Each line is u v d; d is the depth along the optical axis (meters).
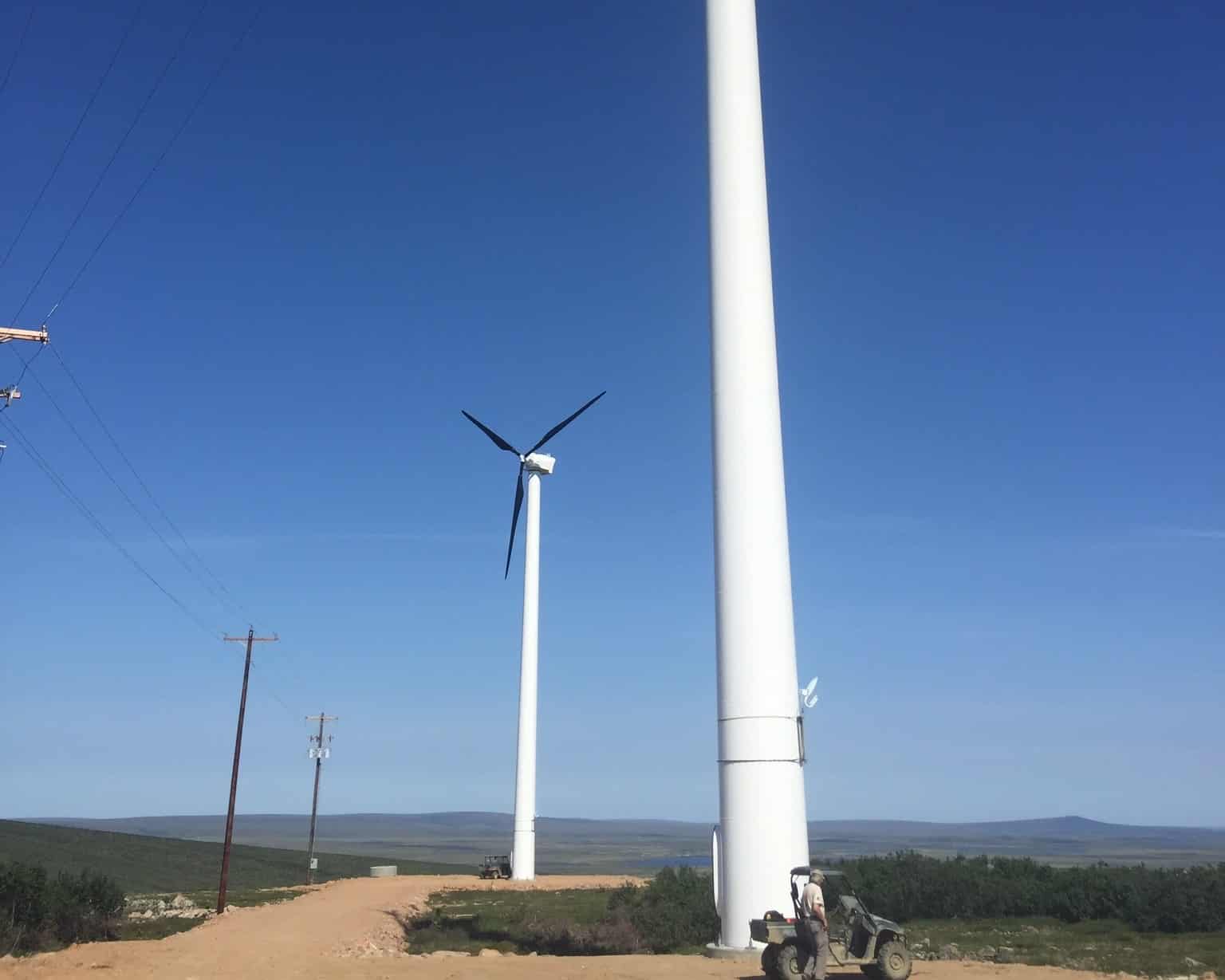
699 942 38.22
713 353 31.20
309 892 71.62
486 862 81.81
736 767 28.11
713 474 30.53
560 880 74.31
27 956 32.47
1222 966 28.61
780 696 28.33
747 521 29.41
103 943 37.03
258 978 25.95
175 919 51.81
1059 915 42.34
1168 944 34.28
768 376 30.64
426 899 61.91
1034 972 25.50
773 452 30.12
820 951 21.12
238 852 143.12
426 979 25.03
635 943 37.69
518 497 78.94
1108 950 32.53
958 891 44.09
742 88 32.84
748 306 30.97
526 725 76.31
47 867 93.44
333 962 30.17
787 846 27.38
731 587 29.22
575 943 38.00
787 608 29.25
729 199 31.91
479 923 46.62
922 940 35.69
